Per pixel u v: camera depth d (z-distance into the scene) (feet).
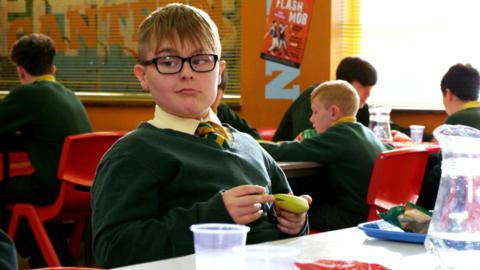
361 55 19.79
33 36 14.26
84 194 12.43
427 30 19.02
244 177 6.50
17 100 13.58
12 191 13.03
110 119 22.40
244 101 20.48
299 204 6.09
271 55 20.11
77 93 22.90
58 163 13.50
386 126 15.03
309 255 4.76
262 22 20.20
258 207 5.66
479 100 15.96
